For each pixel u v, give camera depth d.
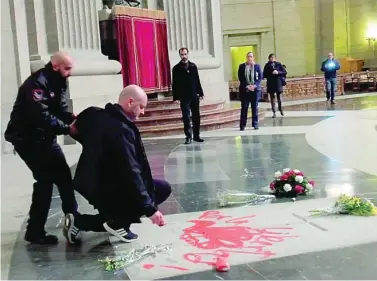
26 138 4.16
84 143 4.02
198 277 3.44
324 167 6.90
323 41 27.53
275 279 3.34
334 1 27.55
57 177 4.36
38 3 10.12
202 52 15.29
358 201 4.71
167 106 12.50
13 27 9.00
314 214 4.71
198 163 7.72
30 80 4.09
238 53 26.95
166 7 14.65
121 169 3.93
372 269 3.43
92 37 11.46
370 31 27.23
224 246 4.00
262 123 12.55
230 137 10.41
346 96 20.36
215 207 5.20
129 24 12.91
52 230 4.70
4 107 8.80
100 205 4.14
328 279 3.29
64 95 4.30
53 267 3.77
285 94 20.31
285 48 26.45
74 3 10.94
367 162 7.14
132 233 4.28
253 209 5.03
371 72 23.36
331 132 10.32
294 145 8.92
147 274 3.54
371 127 10.75
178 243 4.14
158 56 14.07
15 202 5.78
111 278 3.51
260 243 4.03
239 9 25.84
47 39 10.41
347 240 3.99
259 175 6.64
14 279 3.58
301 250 3.83
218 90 15.49
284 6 26.23
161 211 5.14
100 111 4.07
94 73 11.02
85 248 4.14
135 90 4.04
